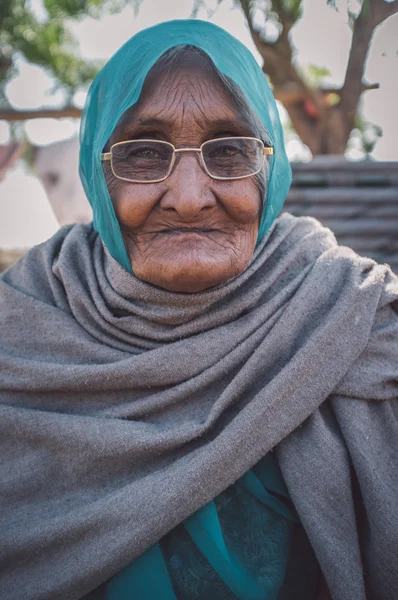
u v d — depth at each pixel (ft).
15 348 5.75
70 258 6.03
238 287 5.51
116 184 5.11
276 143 5.59
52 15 18.66
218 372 5.28
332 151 18.63
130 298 5.54
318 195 10.02
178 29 5.23
